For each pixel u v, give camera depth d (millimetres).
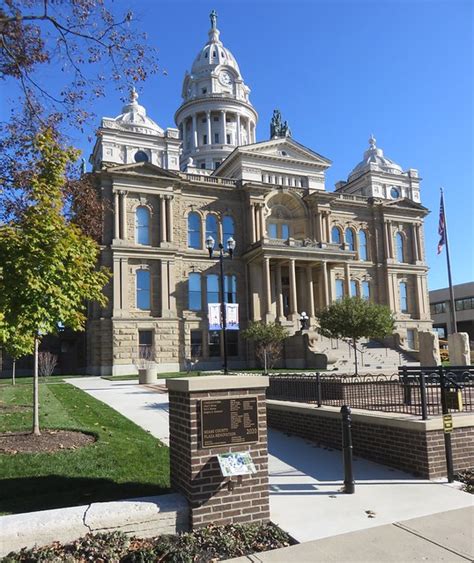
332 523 6742
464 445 9422
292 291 47562
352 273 56406
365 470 9500
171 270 45812
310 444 11867
